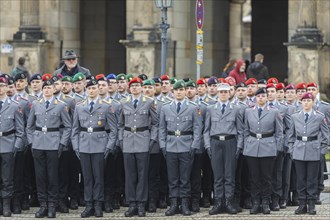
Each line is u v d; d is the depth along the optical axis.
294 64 114.44
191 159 68.25
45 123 68.38
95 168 68.06
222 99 68.62
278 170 70.00
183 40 120.81
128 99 68.81
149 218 67.12
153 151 69.12
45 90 68.81
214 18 130.62
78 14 129.50
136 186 68.38
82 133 68.31
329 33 116.38
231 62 101.88
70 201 71.50
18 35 122.69
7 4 126.12
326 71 116.19
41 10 123.69
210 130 68.69
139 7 116.81
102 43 135.62
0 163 68.75
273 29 149.88
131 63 117.12
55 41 126.00
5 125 68.50
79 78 70.31
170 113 68.56
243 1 140.25
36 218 67.69
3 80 68.81
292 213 68.69
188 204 68.69
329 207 71.50
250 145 68.06
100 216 67.94
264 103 68.50
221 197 68.44
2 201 69.12
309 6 114.25
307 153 67.69
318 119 67.94
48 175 68.00
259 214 68.06
